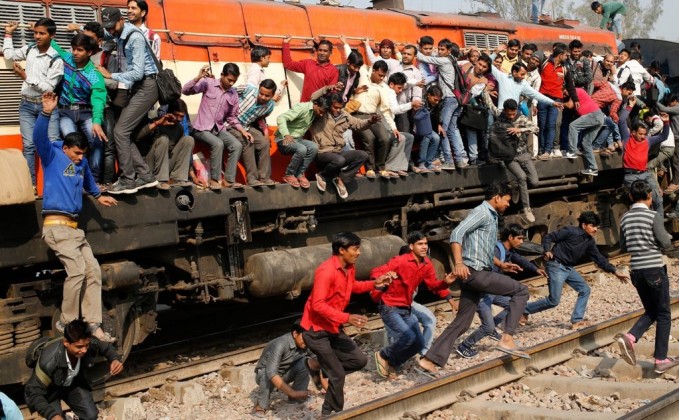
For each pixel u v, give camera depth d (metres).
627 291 12.42
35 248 7.85
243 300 10.20
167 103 8.78
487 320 8.90
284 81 10.91
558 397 7.53
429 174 11.72
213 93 9.63
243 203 9.66
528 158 12.50
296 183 10.25
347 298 7.07
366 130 10.98
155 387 8.40
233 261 9.75
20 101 8.55
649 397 7.30
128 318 8.73
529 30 15.15
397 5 13.71
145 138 8.99
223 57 10.50
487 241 8.11
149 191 8.70
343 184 10.62
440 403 7.28
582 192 15.25
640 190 8.23
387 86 11.12
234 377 8.61
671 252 15.63
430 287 8.25
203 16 10.43
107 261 8.71
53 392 6.22
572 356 8.66
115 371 6.38
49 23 8.09
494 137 12.04
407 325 8.11
